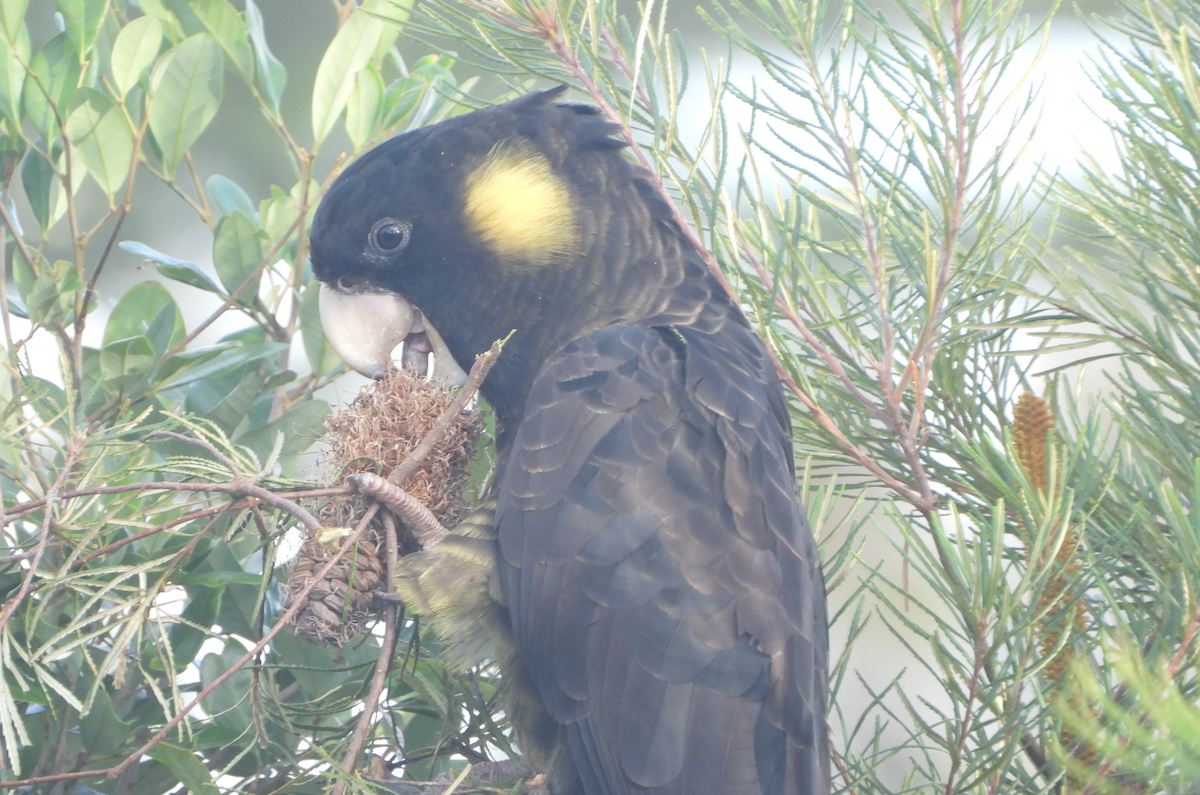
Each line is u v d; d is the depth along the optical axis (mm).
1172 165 3109
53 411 3148
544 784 3150
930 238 3115
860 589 3086
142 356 3150
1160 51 3135
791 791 3111
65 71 3166
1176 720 2932
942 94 3096
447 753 3146
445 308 3227
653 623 3123
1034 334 3152
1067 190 3137
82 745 3121
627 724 3119
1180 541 3057
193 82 3186
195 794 3094
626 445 3146
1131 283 3168
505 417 3234
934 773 3092
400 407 3152
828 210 3119
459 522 3162
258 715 3111
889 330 3111
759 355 3197
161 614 3076
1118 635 3035
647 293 3209
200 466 3096
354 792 3061
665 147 3121
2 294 3135
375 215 3219
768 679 3119
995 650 3062
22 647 3117
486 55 3141
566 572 3135
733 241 3119
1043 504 3064
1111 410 3117
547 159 3221
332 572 3113
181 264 3184
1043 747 3076
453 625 3141
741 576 3129
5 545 3141
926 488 3115
